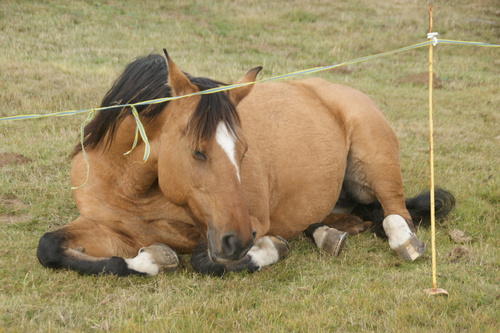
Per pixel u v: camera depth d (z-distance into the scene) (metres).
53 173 9.17
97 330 4.46
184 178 4.97
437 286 5.56
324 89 7.95
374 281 5.67
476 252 6.62
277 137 6.73
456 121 14.66
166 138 5.14
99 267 5.45
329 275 5.88
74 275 5.46
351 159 7.68
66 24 22.78
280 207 6.72
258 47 23.44
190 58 20.47
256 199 6.03
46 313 4.69
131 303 4.96
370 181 7.56
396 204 7.40
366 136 7.49
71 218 7.53
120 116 5.56
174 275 5.72
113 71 16.77
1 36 20.11
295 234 7.09
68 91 14.07
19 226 7.10
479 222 7.84
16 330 4.32
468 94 18.11
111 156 5.77
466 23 28.75
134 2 27.41
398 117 14.91
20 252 6.17
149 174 5.59
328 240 6.64
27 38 20.33
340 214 7.97
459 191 9.01
